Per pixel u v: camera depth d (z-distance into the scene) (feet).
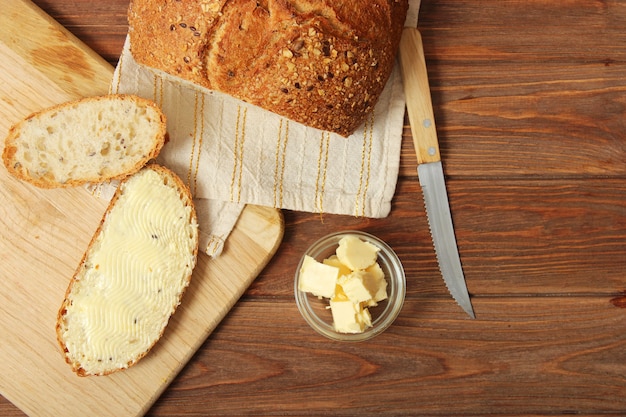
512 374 2.05
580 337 2.04
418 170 2.00
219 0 1.71
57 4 2.01
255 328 2.04
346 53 1.76
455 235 2.04
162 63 1.82
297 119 1.85
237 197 1.98
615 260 2.04
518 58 2.05
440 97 2.04
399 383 2.05
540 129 2.04
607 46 2.05
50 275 1.98
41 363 1.98
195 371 2.04
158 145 1.92
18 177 1.93
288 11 1.71
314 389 2.04
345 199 2.01
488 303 2.04
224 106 2.00
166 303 1.95
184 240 1.95
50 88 1.97
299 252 2.04
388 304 1.99
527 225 2.04
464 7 2.04
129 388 1.99
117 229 1.93
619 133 2.04
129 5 1.91
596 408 2.04
